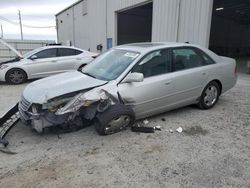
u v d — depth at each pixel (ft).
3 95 23.43
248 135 13.51
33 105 12.31
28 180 9.57
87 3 70.54
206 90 17.24
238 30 109.19
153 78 14.34
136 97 13.66
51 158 11.16
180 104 16.01
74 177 9.75
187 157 11.18
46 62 30.27
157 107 14.85
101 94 12.49
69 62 31.32
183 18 36.22
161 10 40.75
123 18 78.79
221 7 73.56
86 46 75.56
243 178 9.64
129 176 9.80
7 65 29.01
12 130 14.10
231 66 18.52
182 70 15.70
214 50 99.14
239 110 17.63
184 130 14.12
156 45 15.71
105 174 9.94
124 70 13.75
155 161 10.87
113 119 12.91
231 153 11.53
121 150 11.84
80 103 12.34
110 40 59.21
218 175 9.83
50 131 13.67
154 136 13.33
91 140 12.86
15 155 11.43
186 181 9.46
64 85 13.24
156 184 9.29
